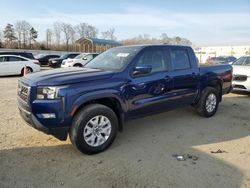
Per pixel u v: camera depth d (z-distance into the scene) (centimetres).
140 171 385
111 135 457
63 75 438
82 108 428
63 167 395
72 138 422
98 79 443
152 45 541
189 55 611
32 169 387
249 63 1088
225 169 397
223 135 547
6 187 340
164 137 527
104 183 353
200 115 670
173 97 564
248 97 985
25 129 554
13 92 1030
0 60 1691
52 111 401
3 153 438
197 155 445
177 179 365
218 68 694
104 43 4134
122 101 468
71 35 7131
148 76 509
